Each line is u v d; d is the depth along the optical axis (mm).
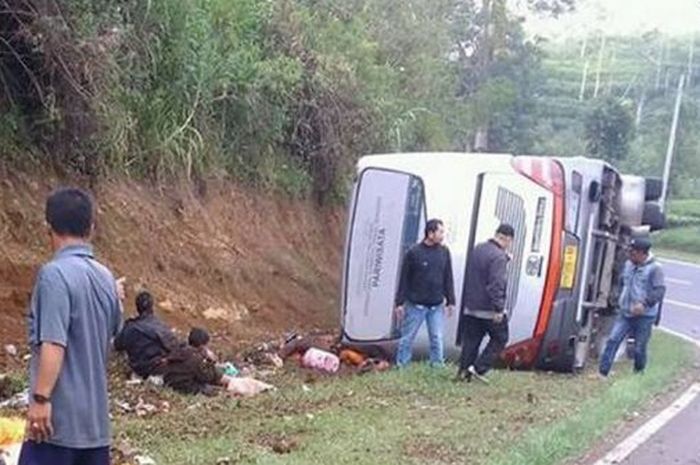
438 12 30594
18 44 12633
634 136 62125
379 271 14297
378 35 26156
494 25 40312
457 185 14320
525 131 51250
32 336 4754
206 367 10578
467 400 11195
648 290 14305
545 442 8805
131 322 10938
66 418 4750
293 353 13680
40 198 12766
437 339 13125
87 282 4820
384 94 22812
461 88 39219
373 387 11570
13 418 8164
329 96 20266
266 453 8000
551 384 12930
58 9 12648
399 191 14422
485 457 8352
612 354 14492
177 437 8430
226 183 17000
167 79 15398
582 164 14875
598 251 15930
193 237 15336
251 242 16984
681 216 59156
